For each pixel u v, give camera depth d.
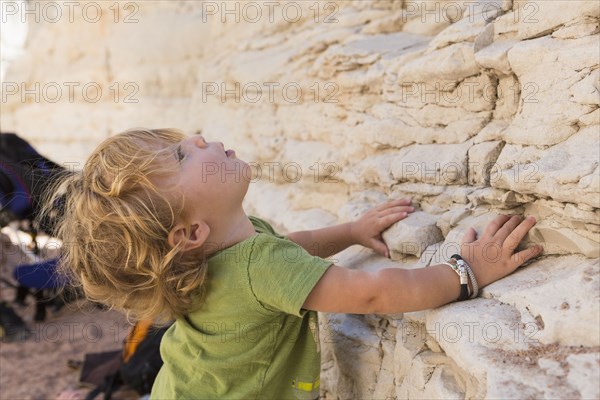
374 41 2.79
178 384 1.83
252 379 1.79
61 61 8.12
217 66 5.07
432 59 2.14
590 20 1.64
